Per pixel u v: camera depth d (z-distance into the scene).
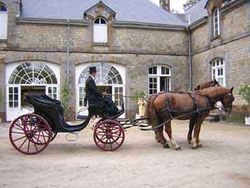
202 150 9.39
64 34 21.58
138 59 22.78
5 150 9.60
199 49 22.47
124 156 8.58
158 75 23.41
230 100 10.11
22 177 6.58
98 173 6.84
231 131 13.95
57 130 9.31
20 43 20.86
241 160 8.03
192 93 9.87
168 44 23.44
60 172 6.95
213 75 20.95
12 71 20.89
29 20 20.94
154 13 24.44
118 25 22.36
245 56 17.39
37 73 21.25
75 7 23.23
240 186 5.91
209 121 18.84
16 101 20.91
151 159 8.17
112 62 22.36
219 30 19.98
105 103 9.60
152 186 5.92
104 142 9.48
